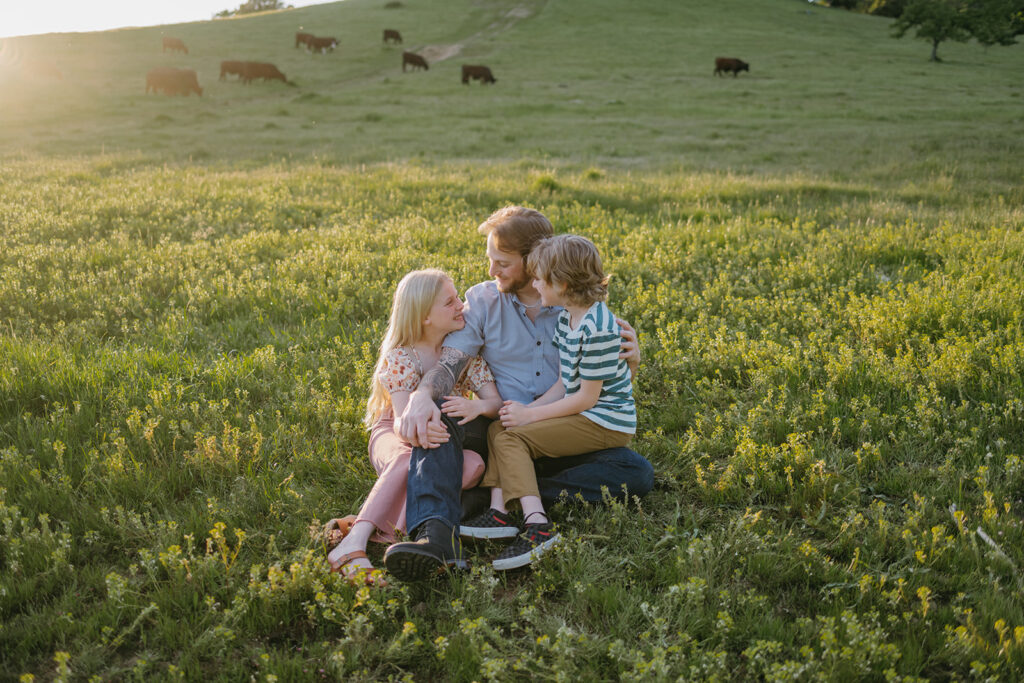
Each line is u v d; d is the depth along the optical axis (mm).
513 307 3500
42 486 3344
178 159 17750
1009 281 5855
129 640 2592
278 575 2709
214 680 2400
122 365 4672
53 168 14500
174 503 3332
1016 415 3893
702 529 3244
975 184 12883
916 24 47594
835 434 3867
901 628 2619
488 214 9641
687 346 5105
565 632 2383
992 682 2221
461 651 2490
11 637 2570
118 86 38562
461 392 3721
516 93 33562
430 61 46375
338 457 3666
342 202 10547
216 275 6785
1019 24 44969
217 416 4004
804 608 2756
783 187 12141
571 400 3279
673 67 41531
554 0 67000
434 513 2848
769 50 47188
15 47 49656
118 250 7422
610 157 17969
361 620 2463
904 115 24953
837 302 5891
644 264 6902
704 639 2551
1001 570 2871
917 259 7188
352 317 5812
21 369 4465
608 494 3270
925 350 4809
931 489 3371
